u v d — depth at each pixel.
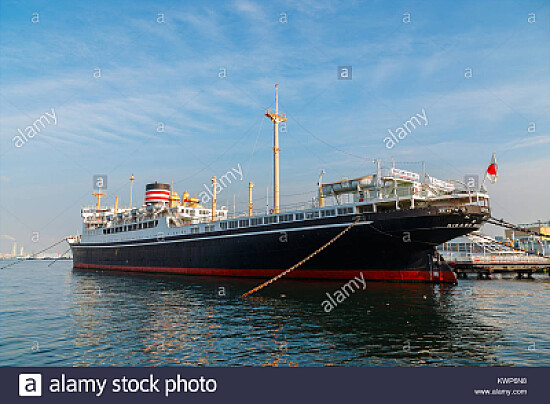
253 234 46.47
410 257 37.81
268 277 46.31
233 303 29.17
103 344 17.94
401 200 37.09
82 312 26.42
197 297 33.06
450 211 33.62
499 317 23.08
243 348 17.08
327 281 41.62
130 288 41.66
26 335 19.78
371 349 16.75
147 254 65.69
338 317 23.25
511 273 60.75
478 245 67.81
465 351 16.42
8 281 55.16
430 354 16.05
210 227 53.34
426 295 31.78
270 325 21.36
